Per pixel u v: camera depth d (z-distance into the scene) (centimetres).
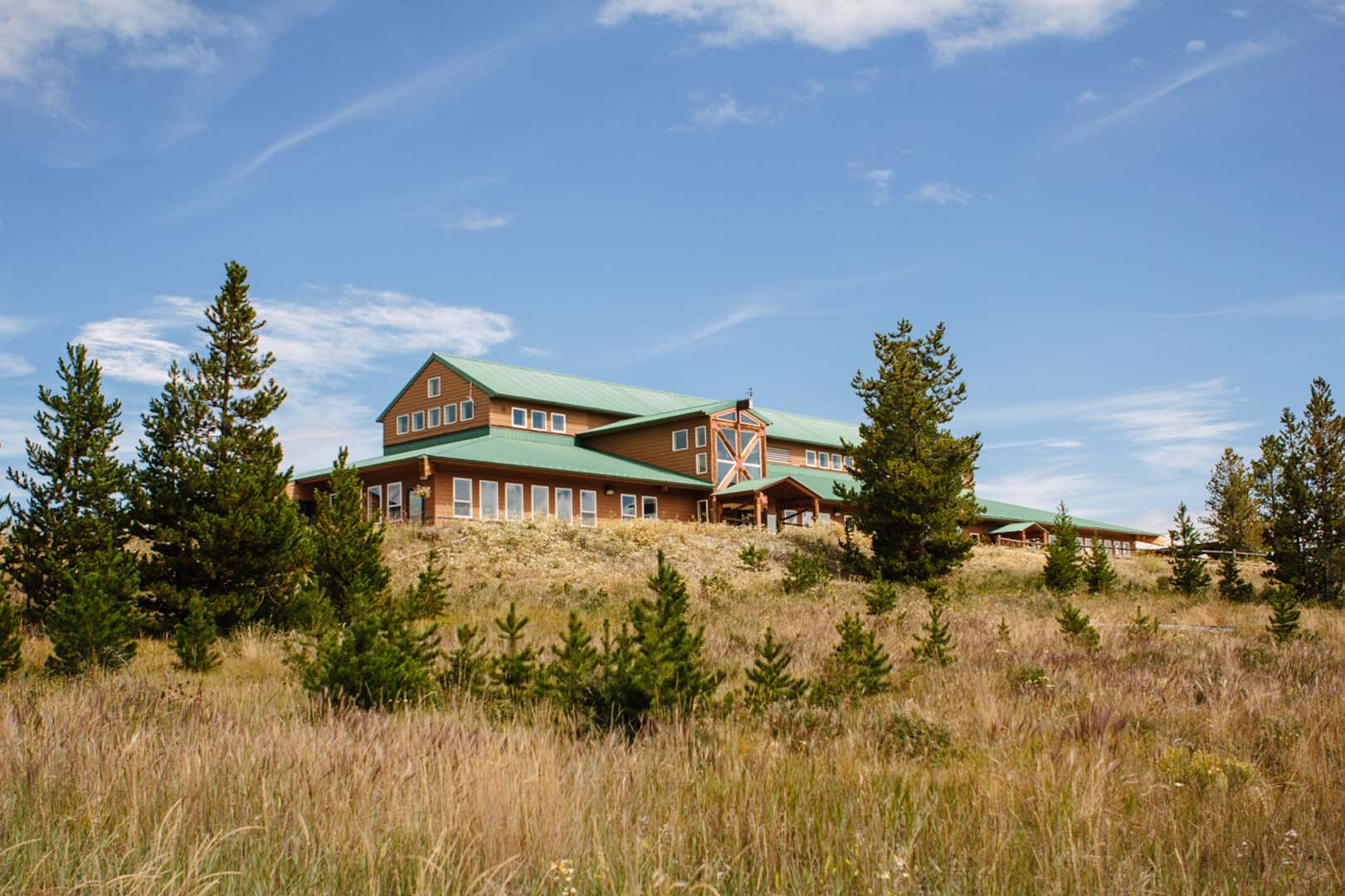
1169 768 727
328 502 2123
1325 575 3438
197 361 2067
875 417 3756
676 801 582
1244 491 5822
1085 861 490
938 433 3762
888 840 516
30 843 470
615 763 663
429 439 4909
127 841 480
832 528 4653
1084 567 3784
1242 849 539
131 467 2030
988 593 3406
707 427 4675
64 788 570
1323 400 3544
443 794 545
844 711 951
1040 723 911
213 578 1931
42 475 1964
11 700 941
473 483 3891
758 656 1470
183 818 507
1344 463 3472
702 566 3456
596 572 3180
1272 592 3391
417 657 1118
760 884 461
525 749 666
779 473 5197
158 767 605
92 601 1404
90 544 1922
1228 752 820
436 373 4909
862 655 1291
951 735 853
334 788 565
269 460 2070
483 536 3428
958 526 3934
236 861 471
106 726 755
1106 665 1408
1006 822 551
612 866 460
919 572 3588
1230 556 5044
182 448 2022
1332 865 501
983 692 1102
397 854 459
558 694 988
